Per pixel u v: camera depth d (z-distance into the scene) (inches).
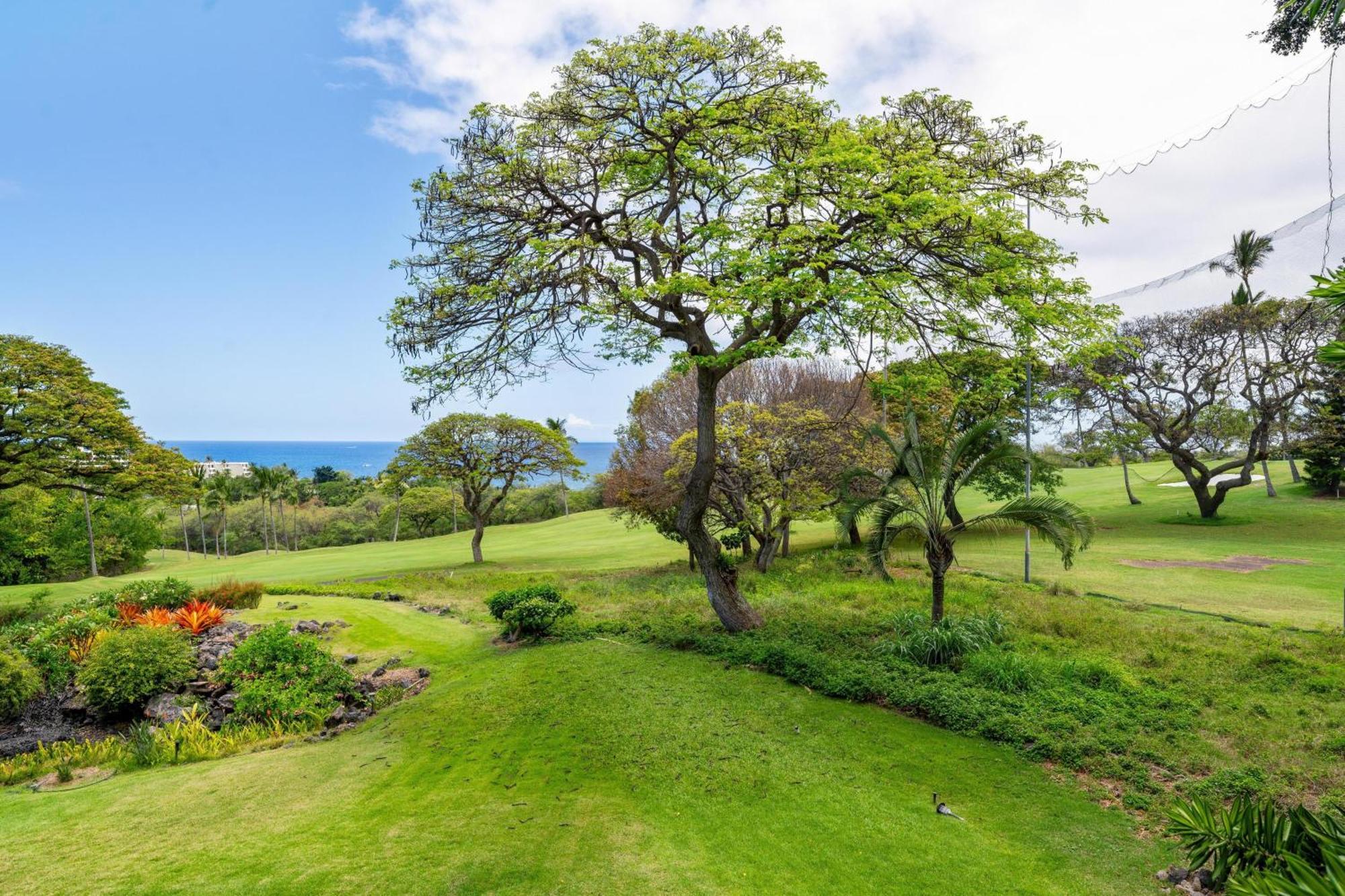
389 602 757.3
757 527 813.9
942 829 218.7
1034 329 435.5
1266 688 316.2
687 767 269.1
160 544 2267.5
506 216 432.5
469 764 289.4
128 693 417.4
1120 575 656.4
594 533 1786.4
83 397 861.8
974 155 454.6
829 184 404.2
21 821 247.9
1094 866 195.0
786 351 456.4
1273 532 871.7
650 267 484.1
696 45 402.3
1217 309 813.2
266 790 271.1
